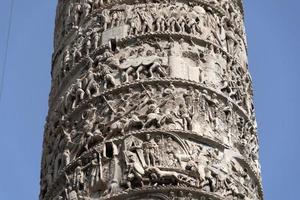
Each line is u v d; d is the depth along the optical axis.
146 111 16.42
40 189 17.36
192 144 16.12
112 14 18.20
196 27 17.89
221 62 17.73
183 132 16.16
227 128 16.81
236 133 17.00
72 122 17.16
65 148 16.81
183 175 15.59
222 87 17.28
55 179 16.66
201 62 17.39
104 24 18.06
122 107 16.58
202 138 16.23
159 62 17.09
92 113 16.83
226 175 16.06
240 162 16.56
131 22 17.81
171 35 17.55
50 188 16.70
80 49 18.12
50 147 17.62
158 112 16.36
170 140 16.05
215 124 16.62
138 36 17.55
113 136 16.30
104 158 16.08
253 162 17.05
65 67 18.23
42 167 17.69
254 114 18.09
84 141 16.52
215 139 16.36
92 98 17.00
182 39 17.56
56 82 18.52
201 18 18.17
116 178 15.72
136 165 15.69
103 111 16.70
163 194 15.36
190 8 18.27
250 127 17.53
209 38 17.89
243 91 17.88
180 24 17.77
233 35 18.59
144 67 17.06
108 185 15.72
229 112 17.06
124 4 18.28
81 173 16.17
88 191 15.89
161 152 15.88
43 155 17.91
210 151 16.19
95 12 18.53
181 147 15.99
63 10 19.86
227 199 15.68
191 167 15.70
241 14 19.83
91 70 17.44
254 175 16.80
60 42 19.19
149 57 17.19
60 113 17.59
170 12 17.97
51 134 17.72
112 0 18.47
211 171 15.84
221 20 18.62
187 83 16.86
